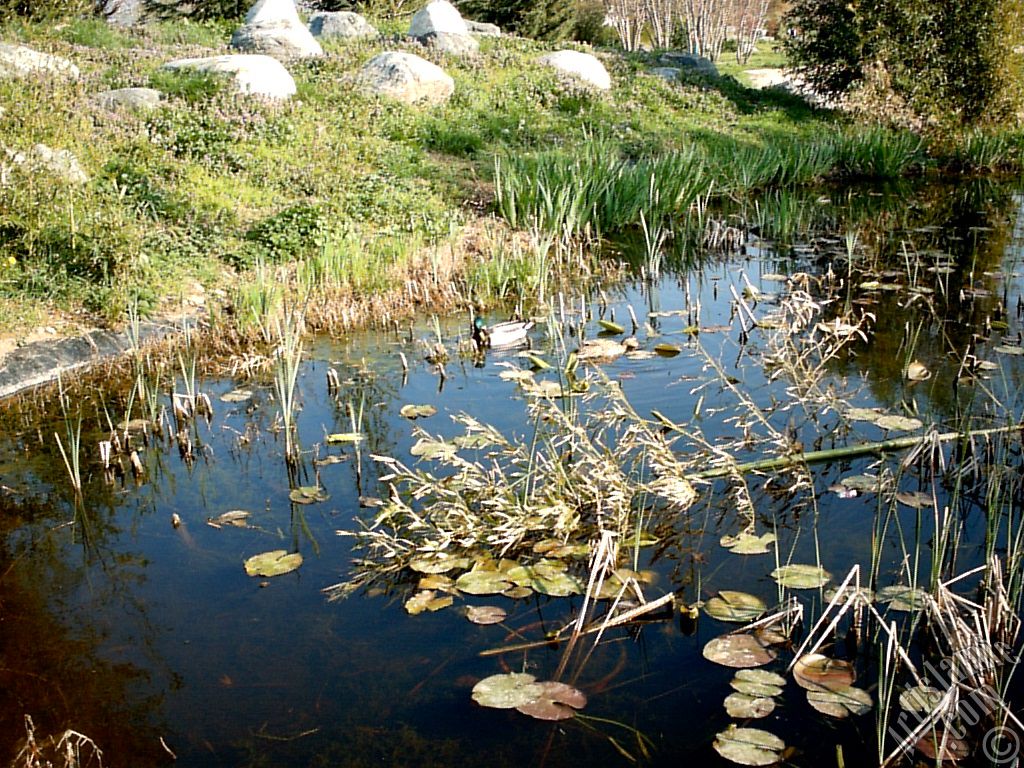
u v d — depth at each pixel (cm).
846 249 1034
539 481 483
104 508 485
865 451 507
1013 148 1647
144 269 830
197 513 475
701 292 891
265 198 1053
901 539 420
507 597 389
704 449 513
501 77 1770
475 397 618
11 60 1223
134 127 1148
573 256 1032
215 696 330
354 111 1421
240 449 554
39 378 682
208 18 2277
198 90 1337
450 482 456
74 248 815
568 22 2680
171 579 412
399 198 1114
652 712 313
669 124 1731
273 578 411
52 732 314
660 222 1205
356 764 293
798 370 598
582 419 561
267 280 852
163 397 648
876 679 328
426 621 372
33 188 850
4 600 399
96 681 341
